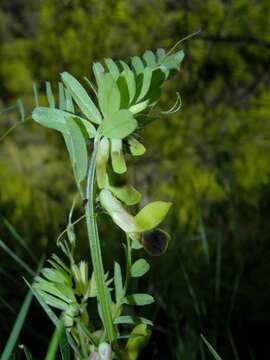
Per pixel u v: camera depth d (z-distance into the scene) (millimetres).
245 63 815
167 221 486
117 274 125
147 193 833
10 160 1075
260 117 857
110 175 117
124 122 111
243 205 595
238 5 791
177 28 800
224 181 497
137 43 844
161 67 118
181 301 366
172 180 847
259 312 391
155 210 114
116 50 841
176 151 867
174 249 393
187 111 860
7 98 1107
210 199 664
